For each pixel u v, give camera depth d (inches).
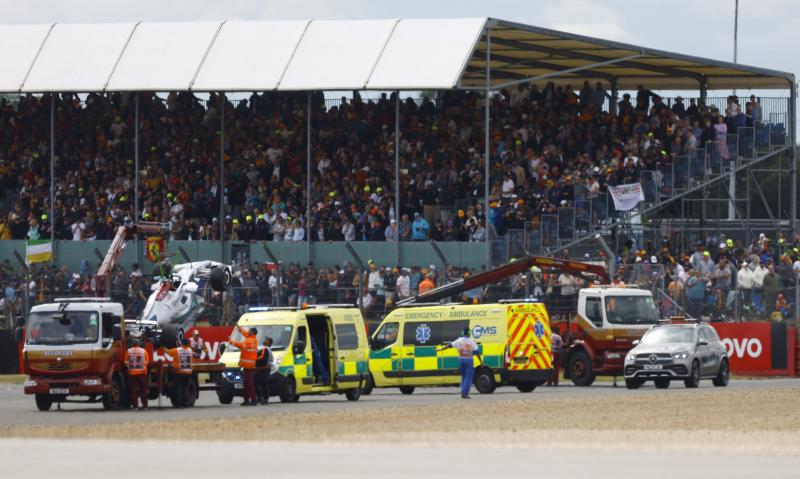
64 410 5551.2
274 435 4168.3
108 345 5467.5
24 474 3216.0
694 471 3218.5
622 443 3868.1
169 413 5300.2
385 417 4931.1
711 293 7647.6
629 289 7096.5
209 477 3139.8
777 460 3449.8
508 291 7588.6
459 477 3112.7
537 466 3319.4
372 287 7657.5
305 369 6013.8
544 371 6594.5
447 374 6609.3
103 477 3154.5
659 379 6697.8
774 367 7500.0
